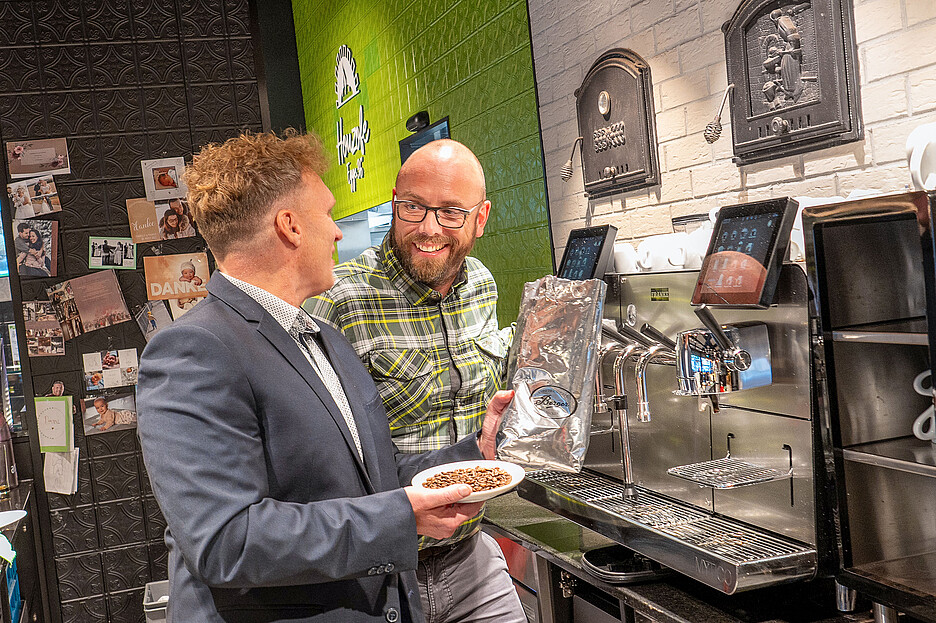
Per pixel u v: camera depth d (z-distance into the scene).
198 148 4.50
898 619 1.47
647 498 2.03
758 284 1.62
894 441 1.44
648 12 2.45
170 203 4.44
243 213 1.31
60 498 4.30
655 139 2.48
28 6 4.27
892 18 1.68
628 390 2.16
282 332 1.33
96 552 4.34
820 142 1.89
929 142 1.37
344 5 5.13
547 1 2.97
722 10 2.15
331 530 1.18
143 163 4.42
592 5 2.71
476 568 1.94
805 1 1.87
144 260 4.41
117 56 4.39
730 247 1.73
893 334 1.30
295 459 1.26
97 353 4.36
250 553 1.13
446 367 1.93
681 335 1.70
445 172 1.81
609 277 2.25
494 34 3.36
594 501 2.01
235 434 1.18
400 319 1.90
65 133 4.32
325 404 1.33
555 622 2.12
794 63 1.92
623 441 2.01
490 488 1.32
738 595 1.68
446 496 1.24
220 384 1.20
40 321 4.30
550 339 1.83
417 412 1.89
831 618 1.54
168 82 4.46
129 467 4.39
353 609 1.30
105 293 4.36
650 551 1.73
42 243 4.29
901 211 1.27
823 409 1.43
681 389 1.70
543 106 3.08
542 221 3.19
